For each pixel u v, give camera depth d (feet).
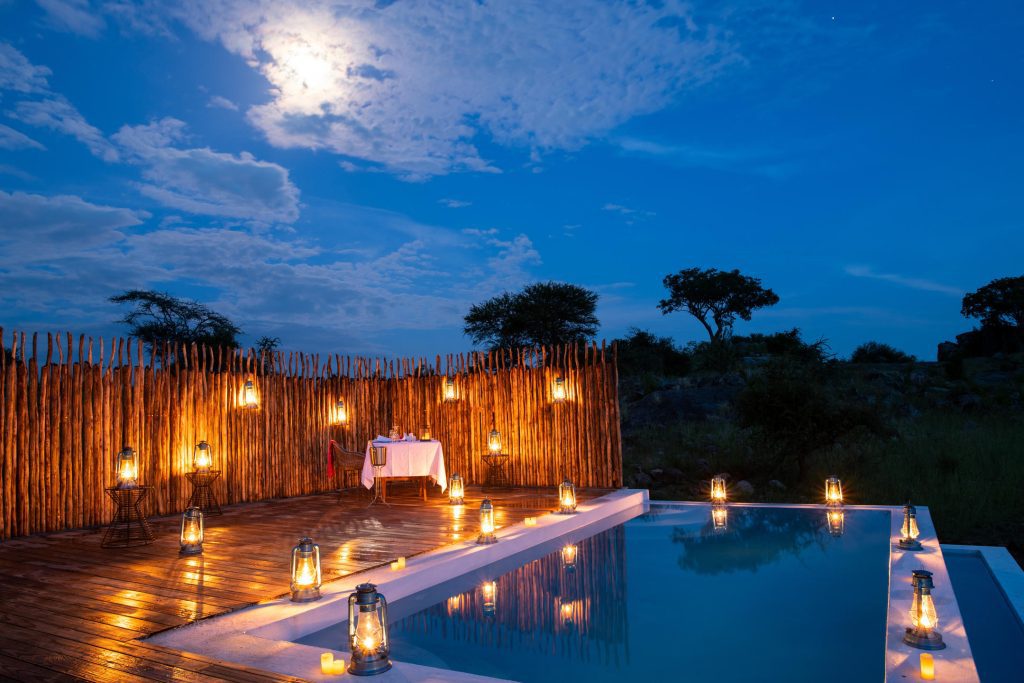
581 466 34.22
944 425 46.14
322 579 16.02
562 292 87.20
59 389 24.20
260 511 28.22
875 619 14.78
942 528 28.14
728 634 13.83
